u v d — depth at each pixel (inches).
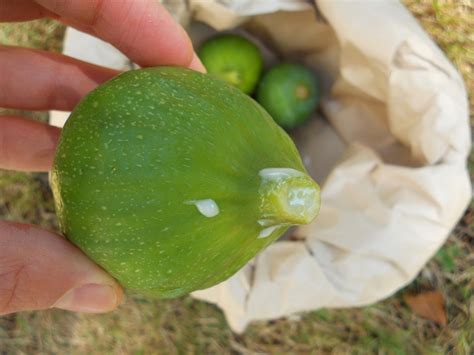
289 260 9.1
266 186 4.9
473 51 10.6
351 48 9.1
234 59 9.6
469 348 10.7
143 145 4.8
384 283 8.9
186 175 4.7
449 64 8.8
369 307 10.9
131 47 6.7
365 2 8.8
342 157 9.6
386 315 10.9
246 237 5.0
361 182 9.2
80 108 5.1
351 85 9.7
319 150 10.5
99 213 4.8
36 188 11.1
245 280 9.1
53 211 11.1
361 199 9.1
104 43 8.8
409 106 8.8
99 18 6.5
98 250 5.0
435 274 10.7
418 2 10.6
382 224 8.8
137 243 4.8
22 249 5.2
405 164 9.5
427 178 8.7
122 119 4.9
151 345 11.2
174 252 4.8
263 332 11.0
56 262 5.3
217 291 9.1
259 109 5.5
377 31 8.7
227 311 9.4
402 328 10.9
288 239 9.6
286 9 9.1
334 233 9.1
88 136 4.9
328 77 10.2
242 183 5.0
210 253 4.9
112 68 8.3
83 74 7.3
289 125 10.0
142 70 5.3
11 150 7.3
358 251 8.9
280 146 5.4
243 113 5.2
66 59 7.3
